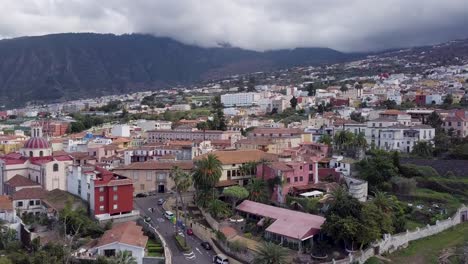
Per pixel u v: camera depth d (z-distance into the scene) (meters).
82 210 139.12
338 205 123.62
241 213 146.38
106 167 183.25
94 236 130.88
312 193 148.38
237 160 172.25
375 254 122.75
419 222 144.75
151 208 157.50
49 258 108.50
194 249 127.94
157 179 176.88
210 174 150.00
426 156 192.38
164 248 122.81
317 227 123.81
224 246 124.56
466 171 171.88
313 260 114.50
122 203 144.38
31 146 167.25
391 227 130.00
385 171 163.62
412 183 158.38
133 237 121.56
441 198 155.25
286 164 156.00
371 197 156.25
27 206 143.62
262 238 128.25
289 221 129.62
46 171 156.12
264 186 153.00
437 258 124.31
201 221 145.00
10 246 120.69
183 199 165.88
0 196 141.62
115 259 110.50
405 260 123.19
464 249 129.38
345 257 116.06
